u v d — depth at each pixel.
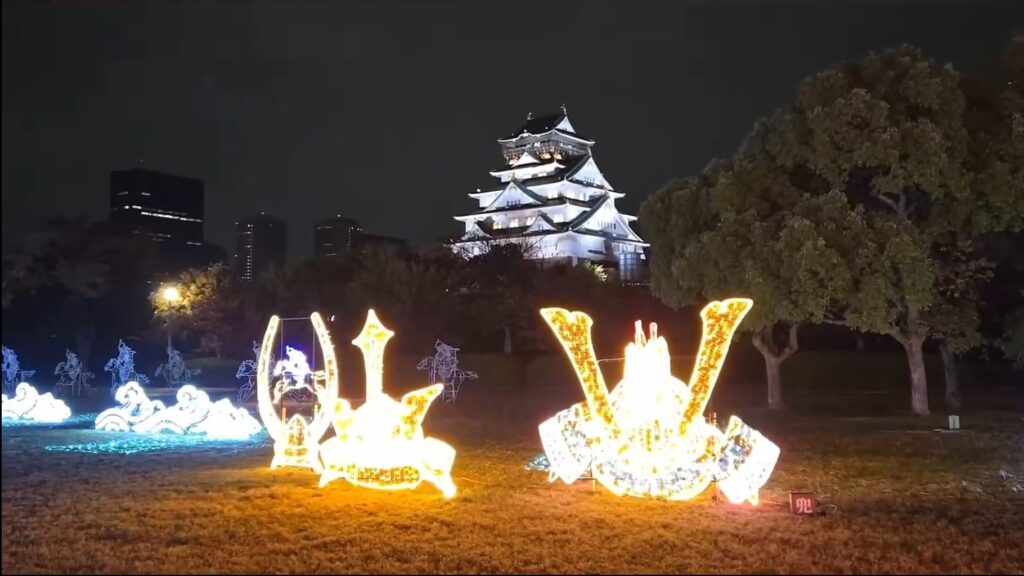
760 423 21.62
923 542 9.16
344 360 44.03
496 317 43.97
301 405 29.39
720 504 10.92
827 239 19.80
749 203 22.23
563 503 11.07
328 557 8.62
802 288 19.77
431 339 44.47
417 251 50.78
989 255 25.38
